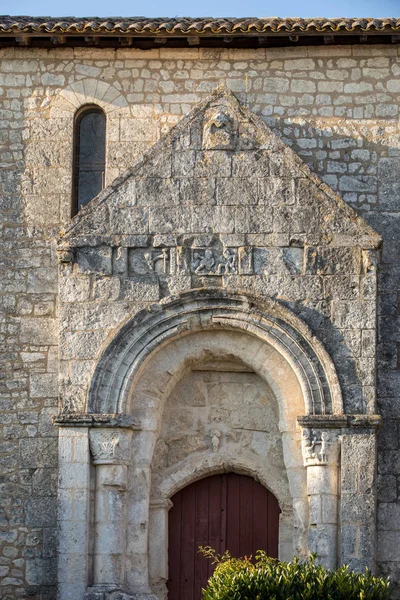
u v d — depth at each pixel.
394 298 22.20
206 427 22.11
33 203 22.95
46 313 22.56
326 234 21.38
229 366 22.05
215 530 22.12
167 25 22.75
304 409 21.12
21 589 21.72
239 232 21.50
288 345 21.11
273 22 22.88
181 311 21.31
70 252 21.56
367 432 20.67
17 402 22.33
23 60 23.44
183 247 21.52
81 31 22.80
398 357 21.95
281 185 21.61
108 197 21.73
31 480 22.08
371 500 20.45
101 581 20.66
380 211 22.64
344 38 22.91
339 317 21.12
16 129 23.22
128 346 21.27
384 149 22.86
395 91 23.06
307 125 23.02
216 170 21.72
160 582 21.58
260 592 17.88
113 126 23.17
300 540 20.78
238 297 21.22
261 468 21.89
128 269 21.53
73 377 21.25
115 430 21.02
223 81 23.22
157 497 21.83
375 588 18.11
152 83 23.28
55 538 21.86
